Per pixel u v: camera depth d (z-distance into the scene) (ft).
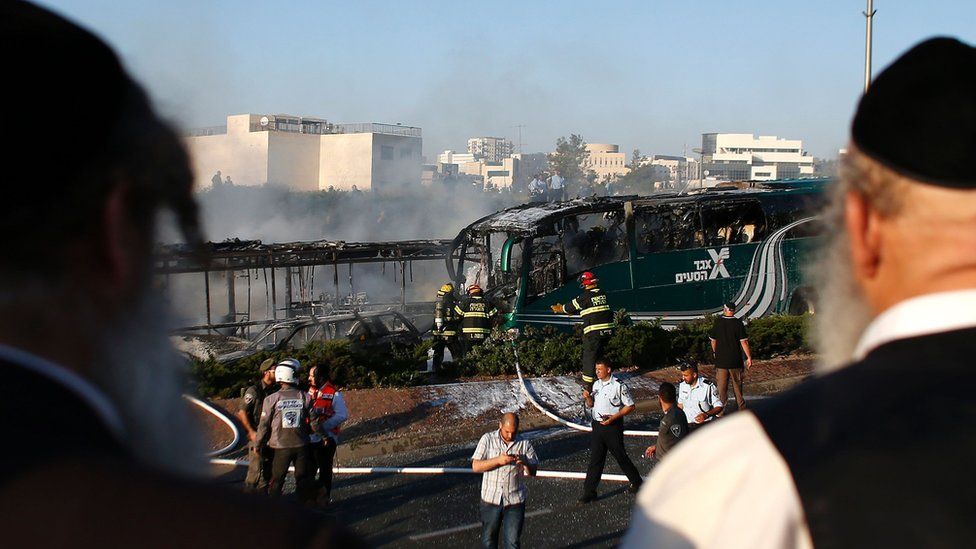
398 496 41.68
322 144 305.94
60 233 3.18
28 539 2.88
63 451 3.02
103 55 3.25
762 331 74.08
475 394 59.77
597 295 60.95
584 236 78.74
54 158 3.10
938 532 3.47
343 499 41.63
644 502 4.37
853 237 4.52
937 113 4.00
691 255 80.79
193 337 70.33
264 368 38.17
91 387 3.28
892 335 4.21
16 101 3.03
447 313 71.15
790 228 83.46
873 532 3.56
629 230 78.95
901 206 4.16
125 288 3.42
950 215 4.04
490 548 31.22
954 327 4.05
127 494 2.99
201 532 2.96
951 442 3.66
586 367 61.11
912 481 3.60
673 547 4.04
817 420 3.98
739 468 4.03
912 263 4.19
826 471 3.75
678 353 71.77
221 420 51.78
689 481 4.13
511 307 75.41
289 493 41.93
